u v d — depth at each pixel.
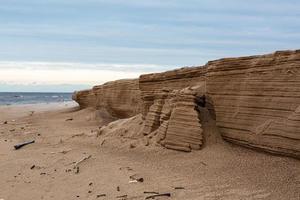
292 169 10.69
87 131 22.38
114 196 10.58
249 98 12.78
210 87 14.48
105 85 32.72
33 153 16.97
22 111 44.16
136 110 26.53
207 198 9.77
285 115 11.39
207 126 14.42
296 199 9.21
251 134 12.54
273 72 12.03
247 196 9.64
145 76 20.42
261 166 11.34
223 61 13.93
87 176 12.69
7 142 20.39
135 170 12.77
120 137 17.81
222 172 11.57
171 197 10.09
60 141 19.41
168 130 14.88
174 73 18.48
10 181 12.83
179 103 14.98
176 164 12.93
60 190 11.57
